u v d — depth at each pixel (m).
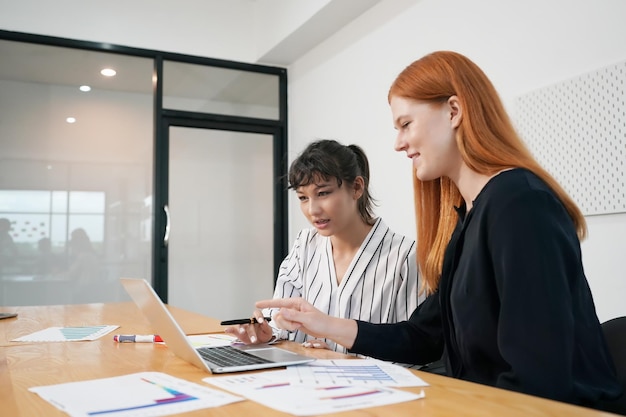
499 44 2.47
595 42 2.04
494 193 0.95
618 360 1.08
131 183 3.86
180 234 4.04
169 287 3.98
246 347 1.22
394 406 0.71
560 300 0.84
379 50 3.33
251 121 4.29
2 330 1.69
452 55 1.07
